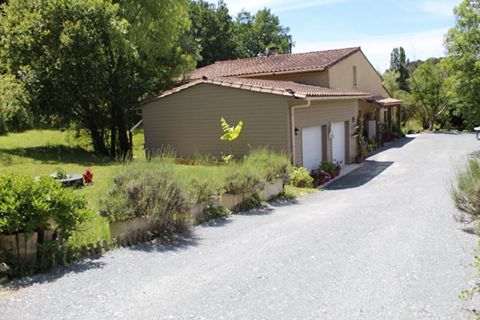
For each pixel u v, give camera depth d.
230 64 28.06
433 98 41.19
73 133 23.77
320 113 17.19
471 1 22.39
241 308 4.47
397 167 18.66
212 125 16.50
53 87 19.25
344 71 24.58
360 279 5.29
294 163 15.08
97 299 4.70
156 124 18.00
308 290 4.95
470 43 22.44
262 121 15.22
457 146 26.34
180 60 23.03
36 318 4.23
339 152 19.59
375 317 4.25
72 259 5.94
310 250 6.57
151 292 4.90
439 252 6.35
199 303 4.60
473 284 5.02
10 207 5.21
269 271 5.61
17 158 17.30
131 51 19.64
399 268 5.67
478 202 7.64
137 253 6.38
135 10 21.25
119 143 22.11
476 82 22.09
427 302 4.59
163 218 7.27
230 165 10.56
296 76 22.83
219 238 7.34
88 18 18.72
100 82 19.86
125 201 6.87
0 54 19.28
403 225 8.15
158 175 7.48
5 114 17.78
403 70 58.88
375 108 30.36
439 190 12.44
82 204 6.04
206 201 8.88
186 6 24.06
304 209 10.20
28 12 18.91
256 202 10.52
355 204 10.73
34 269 5.45
